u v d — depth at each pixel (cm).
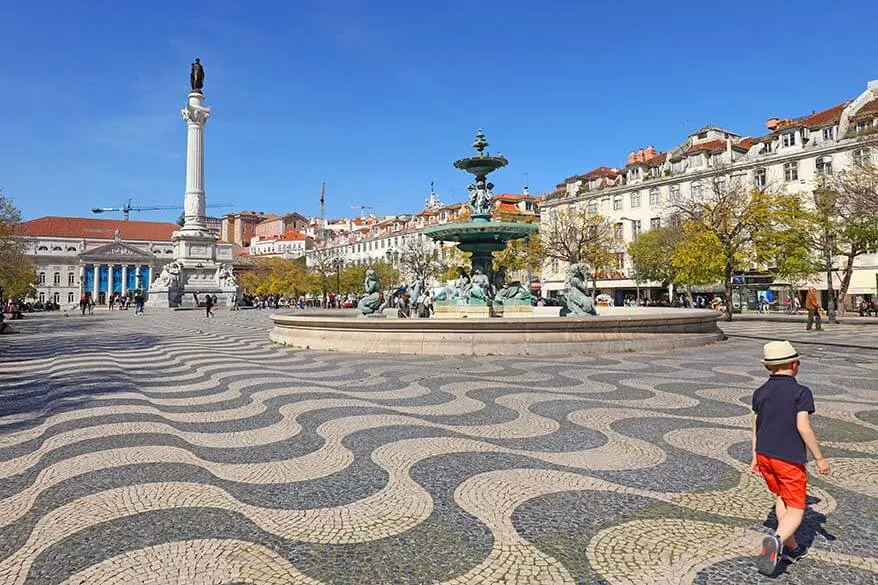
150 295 5034
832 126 3738
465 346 1186
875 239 2342
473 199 1775
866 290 3572
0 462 462
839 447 483
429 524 331
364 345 1264
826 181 2955
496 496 374
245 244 14500
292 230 13012
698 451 473
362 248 8819
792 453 270
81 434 548
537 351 1182
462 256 5375
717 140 4881
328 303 6131
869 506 351
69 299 8744
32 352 1368
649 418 595
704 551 292
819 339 1560
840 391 747
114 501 371
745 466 432
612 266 4625
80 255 8475
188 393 774
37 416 633
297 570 277
